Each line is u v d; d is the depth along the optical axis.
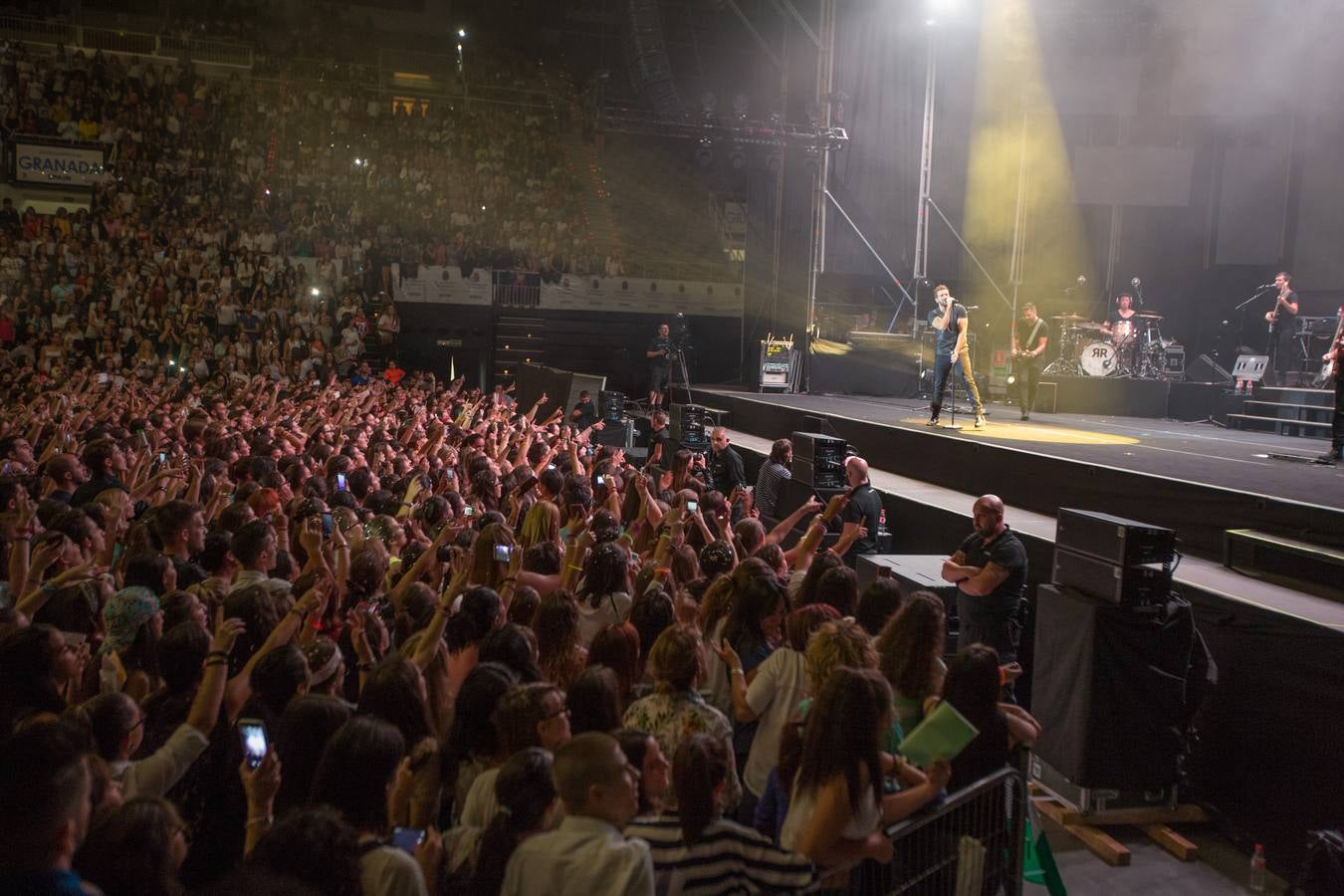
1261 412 15.33
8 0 29.33
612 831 2.54
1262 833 5.54
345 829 2.15
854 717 2.93
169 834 2.17
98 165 26.41
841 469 10.11
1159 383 17.38
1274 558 6.89
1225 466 9.55
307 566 4.48
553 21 34.34
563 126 32.47
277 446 9.05
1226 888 5.16
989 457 10.71
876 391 21.39
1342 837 4.53
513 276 25.84
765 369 21.27
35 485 7.21
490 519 5.70
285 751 2.85
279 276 24.23
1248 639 5.84
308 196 26.98
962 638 6.46
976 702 3.69
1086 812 5.62
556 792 2.67
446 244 26.53
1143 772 5.65
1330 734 5.26
